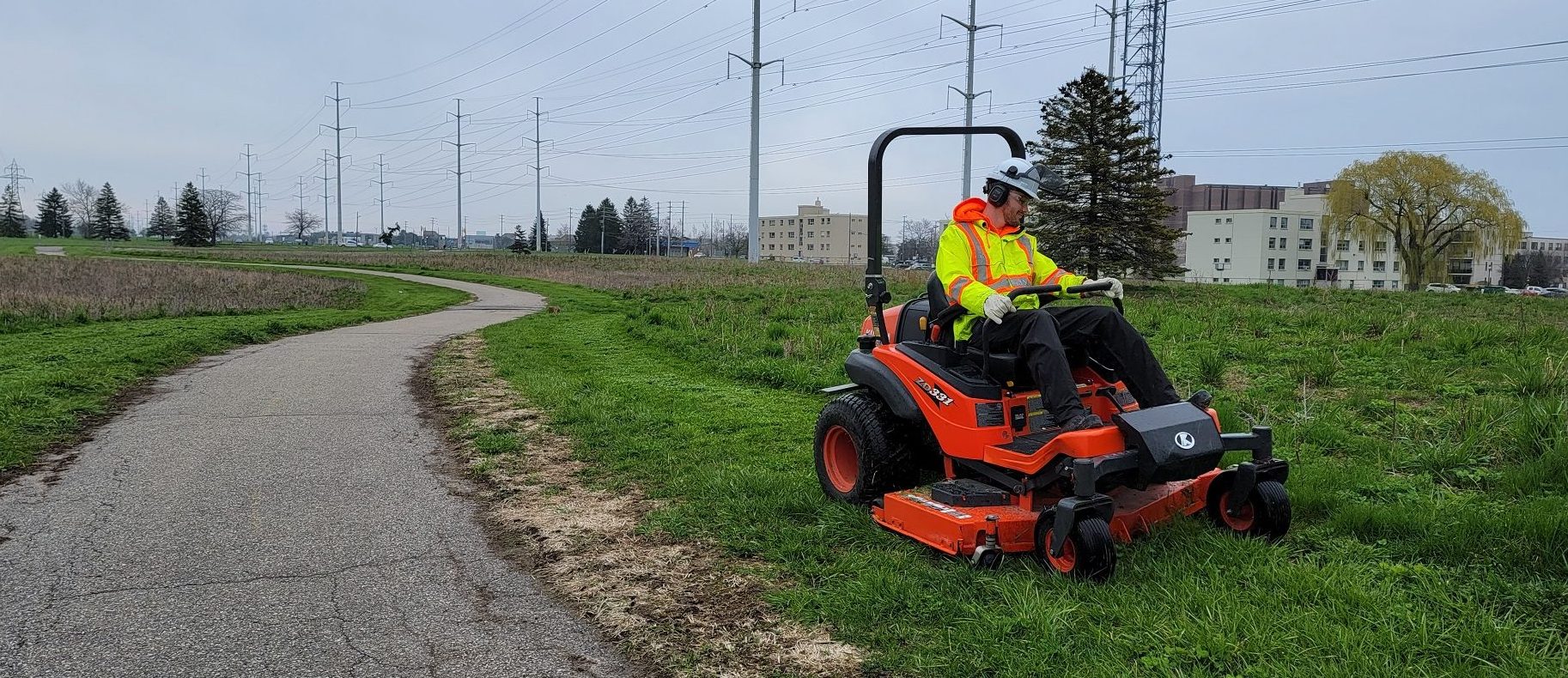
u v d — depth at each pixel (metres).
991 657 3.53
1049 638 3.59
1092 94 26.05
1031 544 4.36
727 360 11.61
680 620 4.12
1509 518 4.39
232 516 5.77
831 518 5.19
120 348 13.25
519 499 6.14
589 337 15.94
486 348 14.95
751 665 3.69
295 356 13.80
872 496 5.29
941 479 5.78
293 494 6.27
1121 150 26.20
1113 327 4.50
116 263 45.16
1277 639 3.48
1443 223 57.22
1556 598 3.81
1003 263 4.82
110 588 4.57
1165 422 4.09
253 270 44.75
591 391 9.96
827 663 3.68
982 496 4.56
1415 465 5.85
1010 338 4.59
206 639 4.00
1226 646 3.43
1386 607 3.76
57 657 3.81
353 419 8.92
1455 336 10.05
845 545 4.88
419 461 7.25
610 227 132.25
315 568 4.86
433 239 175.25
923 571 4.39
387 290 36.56
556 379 10.86
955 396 4.73
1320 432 6.57
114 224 125.50
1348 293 25.44
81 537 5.34
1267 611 3.70
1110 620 3.75
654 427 8.08
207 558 5.01
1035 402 4.69
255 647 3.92
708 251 147.50
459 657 3.82
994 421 4.61
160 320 19.45
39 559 4.98
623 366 12.10
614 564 4.85
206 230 96.69
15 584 4.61
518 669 3.72
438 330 18.92
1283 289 26.34
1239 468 4.46
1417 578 4.06
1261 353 10.02
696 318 16.48
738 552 4.93
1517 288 100.19
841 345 12.23
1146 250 26.09
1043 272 5.00
